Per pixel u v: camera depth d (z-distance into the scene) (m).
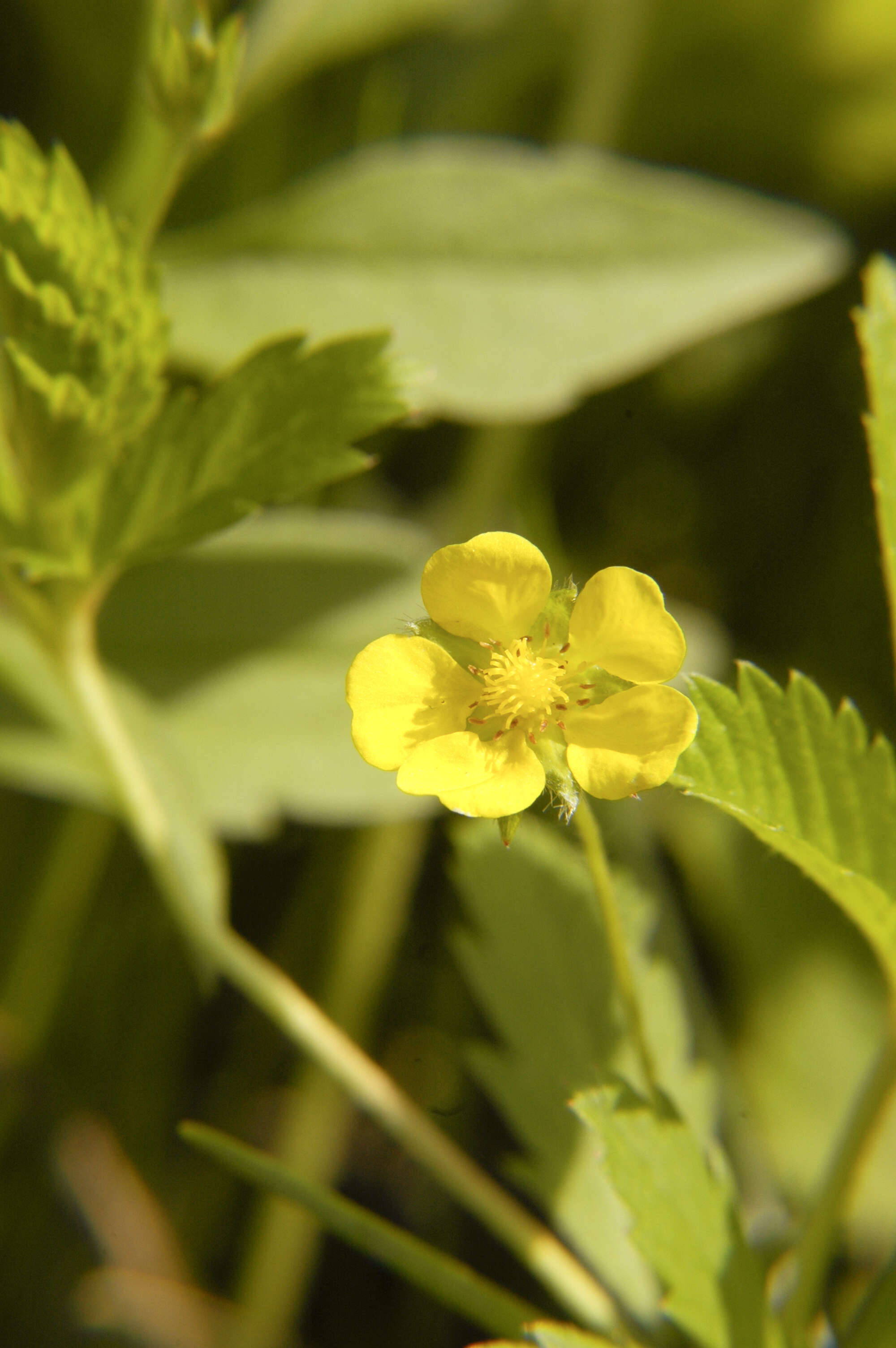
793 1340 0.27
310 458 0.28
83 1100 0.34
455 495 0.37
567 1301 0.28
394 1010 0.37
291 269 0.31
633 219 0.32
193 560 0.32
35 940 0.34
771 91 0.42
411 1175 0.36
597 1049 0.29
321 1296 0.34
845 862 0.26
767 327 0.44
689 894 0.38
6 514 0.28
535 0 0.39
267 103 0.38
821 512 0.43
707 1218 0.27
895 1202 0.33
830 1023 0.37
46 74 0.39
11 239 0.27
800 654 0.42
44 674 0.32
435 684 0.26
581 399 0.43
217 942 0.29
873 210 0.44
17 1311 0.32
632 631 0.26
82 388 0.27
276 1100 0.36
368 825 0.36
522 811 0.26
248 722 0.32
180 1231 0.34
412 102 0.40
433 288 0.31
